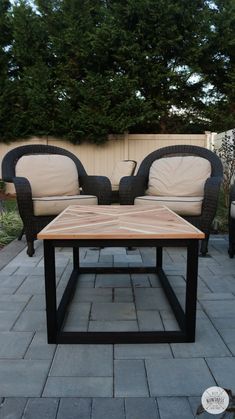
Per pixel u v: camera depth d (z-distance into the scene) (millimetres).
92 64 7113
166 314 1785
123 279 2320
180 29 7012
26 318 1724
